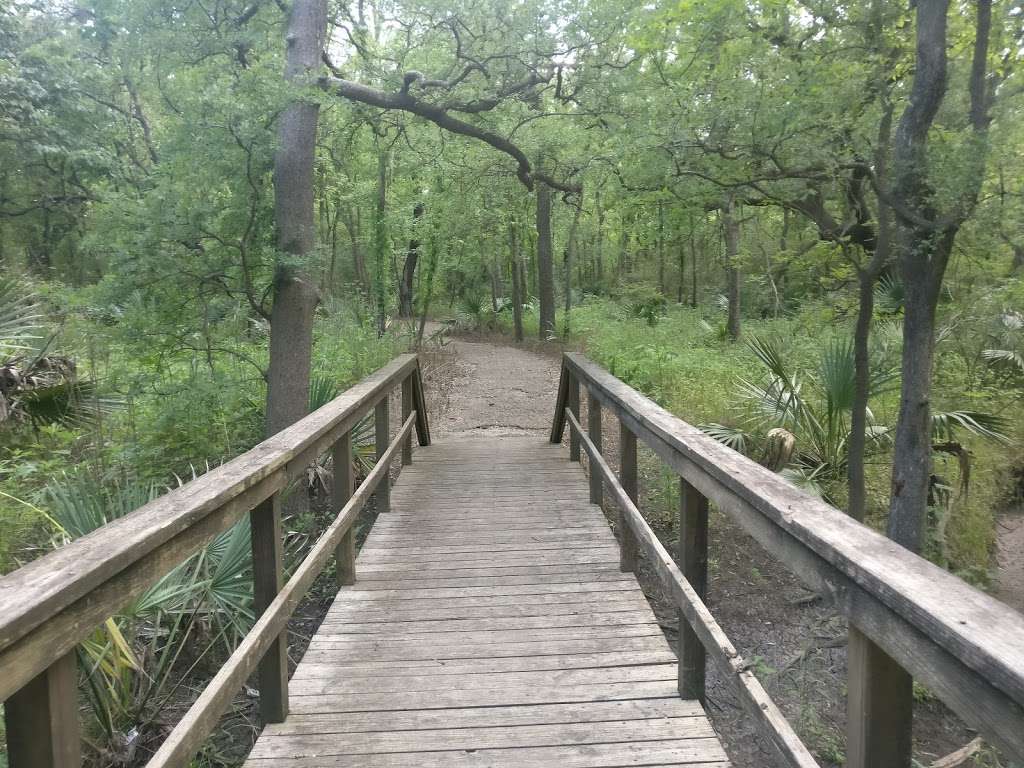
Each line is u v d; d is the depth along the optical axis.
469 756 2.62
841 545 1.56
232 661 2.26
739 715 4.45
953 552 6.69
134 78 9.98
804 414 7.67
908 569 1.41
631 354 12.70
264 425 7.17
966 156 4.59
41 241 23.14
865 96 5.30
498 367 16.52
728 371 10.85
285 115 6.44
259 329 9.80
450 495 6.38
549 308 21.05
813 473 7.30
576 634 3.62
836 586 1.62
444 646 3.51
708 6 5.52
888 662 1.49
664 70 6.34
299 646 4.68
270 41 8.16
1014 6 5.27
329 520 6.51
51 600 1.33
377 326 15.41
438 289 20.23
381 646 3.52
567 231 26.69
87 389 6.69
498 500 6.20
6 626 1.21
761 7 5.83
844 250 6.02
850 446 6.23
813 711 4.55
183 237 5.96
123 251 5.97
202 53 7.54
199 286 6.40
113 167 18.41
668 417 3.39
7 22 18.17
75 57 16.75
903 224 5.10
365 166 15.47
